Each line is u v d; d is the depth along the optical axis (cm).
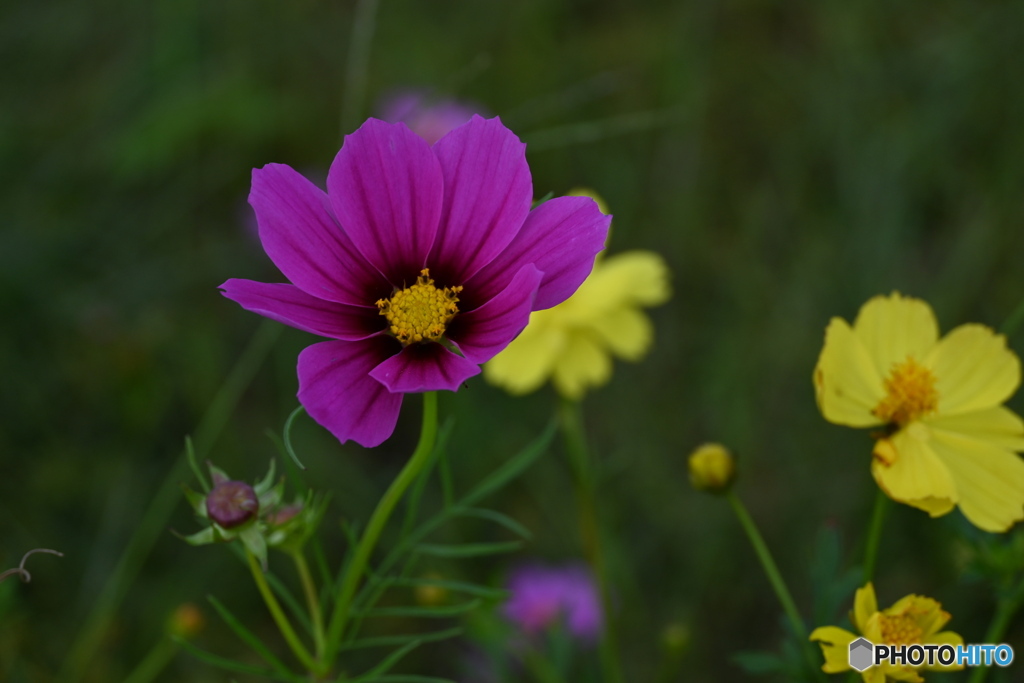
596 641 61
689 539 68
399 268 42
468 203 42
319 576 65
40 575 61
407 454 73
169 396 71
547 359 58
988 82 79
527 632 60
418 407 73
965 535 45
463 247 42
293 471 43
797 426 71
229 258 78
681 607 65
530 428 73
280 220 41
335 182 42
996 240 73
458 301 42
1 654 56
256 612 64
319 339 75
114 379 68
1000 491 44
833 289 74
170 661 61
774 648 64
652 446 72
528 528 69
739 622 66
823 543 46
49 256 73
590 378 59
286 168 42
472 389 73
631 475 71
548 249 41
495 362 59
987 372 45
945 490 43
